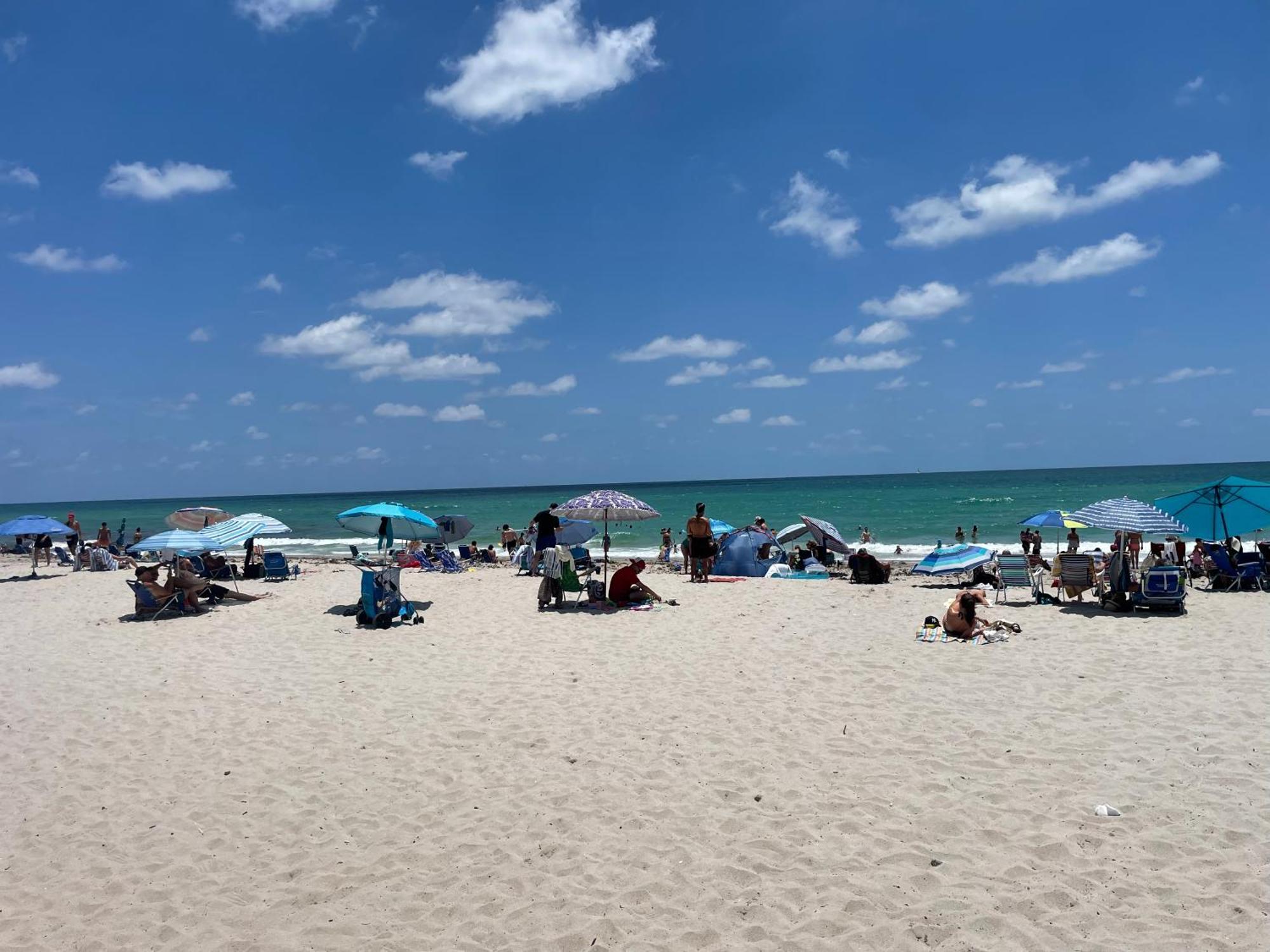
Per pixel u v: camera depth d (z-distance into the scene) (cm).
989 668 872
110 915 456
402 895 465
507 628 1175
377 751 682
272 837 539
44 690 903
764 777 601
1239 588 1334
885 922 418
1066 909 421
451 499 12156
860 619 1163
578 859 495
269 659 1014
